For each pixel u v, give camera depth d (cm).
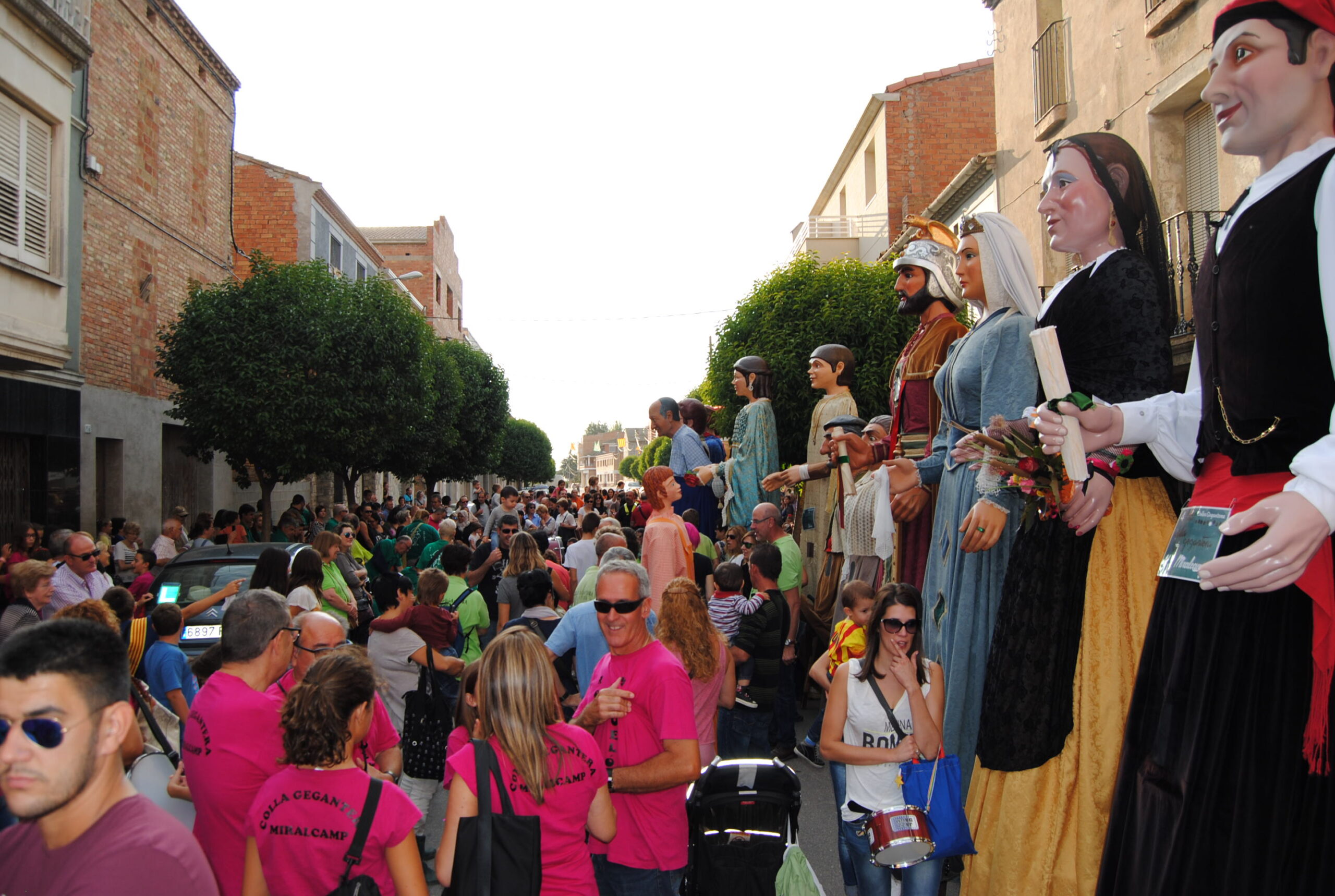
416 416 1805
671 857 365
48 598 692
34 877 188
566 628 532
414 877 302
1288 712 215
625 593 377
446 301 5500
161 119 1711
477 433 3519
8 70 1113
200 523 1440
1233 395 229
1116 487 330
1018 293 396
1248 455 227
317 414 1582
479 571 1029
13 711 181
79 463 1385
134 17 1593
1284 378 218
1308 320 215
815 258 1457
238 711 351
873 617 381
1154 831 234
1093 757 319
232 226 2077
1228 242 231
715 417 1548
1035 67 1234
